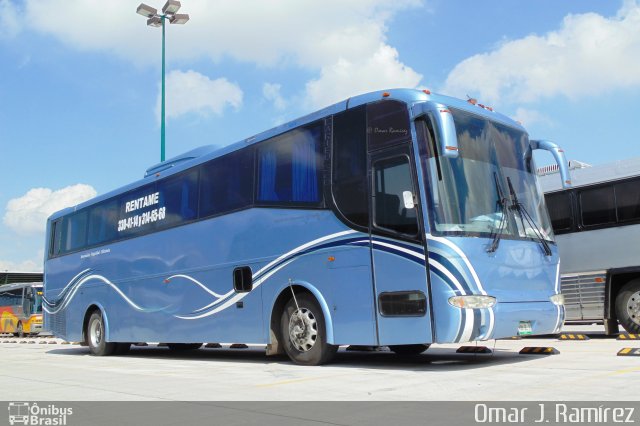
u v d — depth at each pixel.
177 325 12.18
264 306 10.09
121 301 14.12
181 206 12.53
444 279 7.69
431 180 8.00
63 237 17.09
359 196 8.77
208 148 12.54
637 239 12.34
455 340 7.58
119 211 14.70
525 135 9.72
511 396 5.93
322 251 9.16
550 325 8.73
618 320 12.56
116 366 11.25
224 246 11.13
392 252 8.24
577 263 13.20
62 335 16.45
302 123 9.92
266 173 10.48
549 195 13.91
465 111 8.79
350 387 6.96
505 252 8.31
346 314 8.73
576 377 7.01
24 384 8.32
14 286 37.69
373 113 8.81
